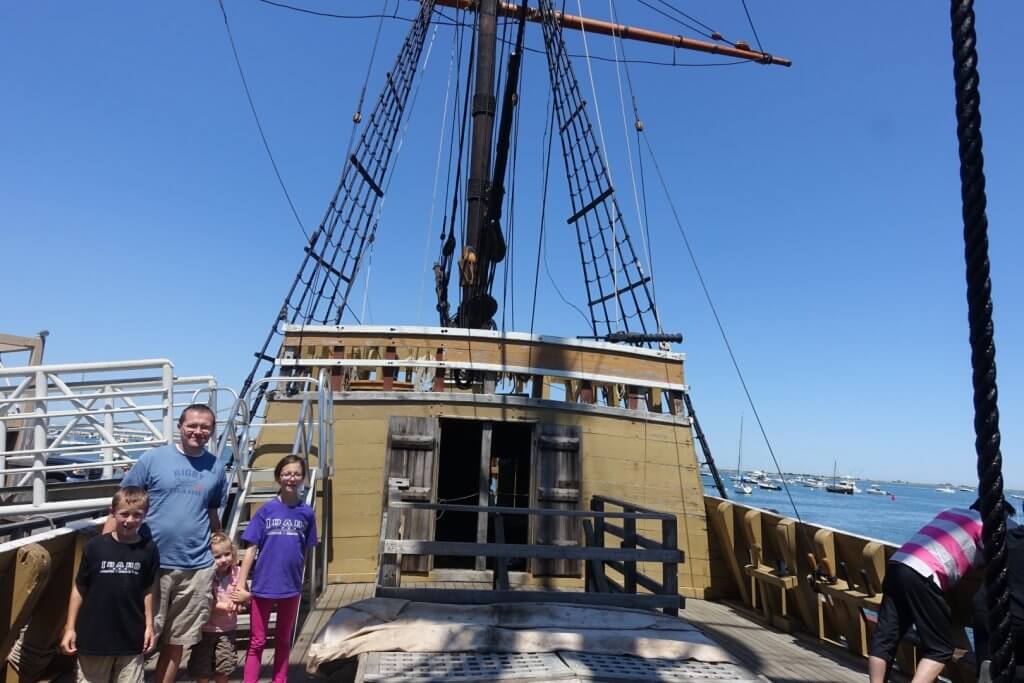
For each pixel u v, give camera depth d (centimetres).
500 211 940
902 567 408
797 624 691
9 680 418
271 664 521
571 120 1509
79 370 529
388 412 840
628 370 907
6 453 507
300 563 457
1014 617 347
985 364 200
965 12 209
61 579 431
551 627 494
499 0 1317
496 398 850
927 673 391
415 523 794
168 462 407
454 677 410
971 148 204
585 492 838
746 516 766
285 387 847
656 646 471
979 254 202
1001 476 197
